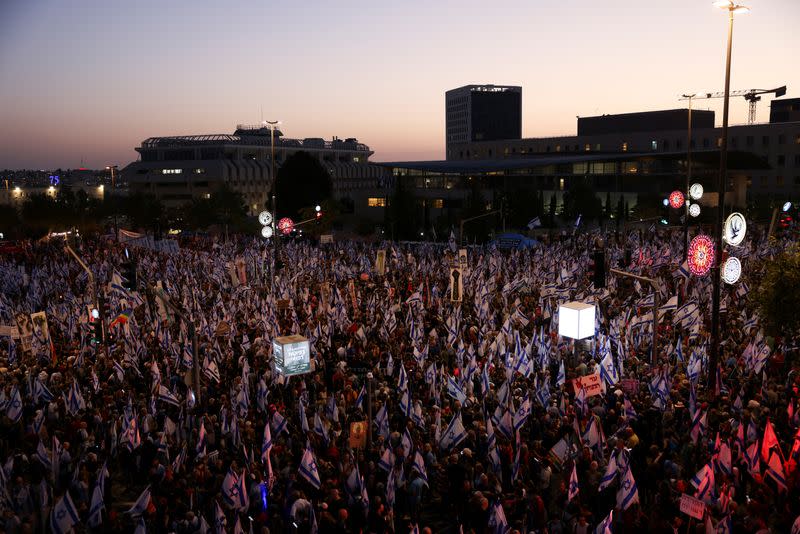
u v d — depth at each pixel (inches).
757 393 842.8
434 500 724.7
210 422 786.2
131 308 1451.8
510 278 1808.6
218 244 2891.2
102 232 4232.3
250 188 7042.3
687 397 864.9
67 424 834.8
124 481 807.7
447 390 903.1
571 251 2202.3
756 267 1704.0
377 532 578.2
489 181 5152.6
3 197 6422.2
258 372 1021.2
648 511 625.0
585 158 4670.3
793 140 5339.6
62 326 1341.0
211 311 1396.4
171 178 6963.6
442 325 1278.3
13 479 687.1
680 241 2381.9
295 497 596.1
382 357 1081.4
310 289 1752.0
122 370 991.6
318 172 4143.7
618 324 1184.2
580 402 798.5
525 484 633.0
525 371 940.0
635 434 722.2
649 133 6176.2
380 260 1909.4
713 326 887.7
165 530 612.7
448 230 3848.4
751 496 593.9
